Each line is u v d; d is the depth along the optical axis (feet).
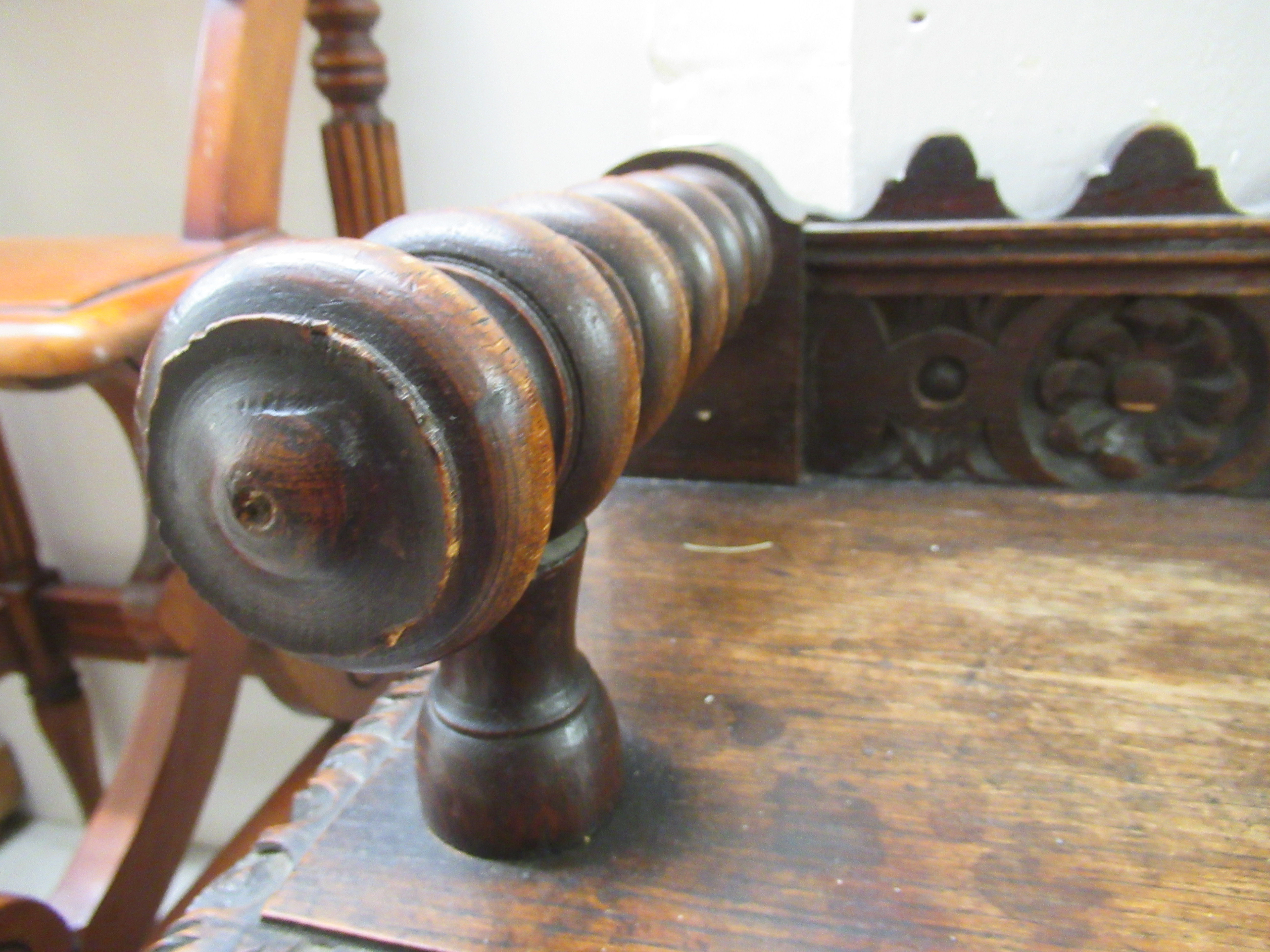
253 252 0.62
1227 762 0.96
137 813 1.50
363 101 1.78
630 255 0.84
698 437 1.57
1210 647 1.12
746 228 1.29
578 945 0.81
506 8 1.93
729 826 0.91
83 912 1.41
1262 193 1.56
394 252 0.61
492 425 0.58
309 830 0.93
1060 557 1.31
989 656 1.12
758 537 1.40
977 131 1.66
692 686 1.09
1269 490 1.43
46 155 2.31
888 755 0.99
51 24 2.18
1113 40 1.56
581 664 0.92
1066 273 1.41
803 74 1.72
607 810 0.91
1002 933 0.80
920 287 1.47
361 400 0.57
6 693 2.94
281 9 1.40
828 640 1.16
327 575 0.62
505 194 2.06
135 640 1.69
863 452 1.58
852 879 0.85
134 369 1.33
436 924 0.83
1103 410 1.48
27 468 2.63
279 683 1.84
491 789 0.86
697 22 1.74
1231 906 0.82
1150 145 1.39
